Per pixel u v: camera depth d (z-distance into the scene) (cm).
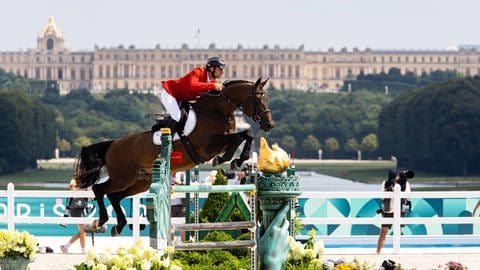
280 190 2567
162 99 2875
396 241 3719
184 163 2853
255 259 2564
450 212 3997
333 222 3759
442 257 3581
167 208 2370
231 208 3070
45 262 3391
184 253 2919
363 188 13275
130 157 2966
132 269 2281
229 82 2895
